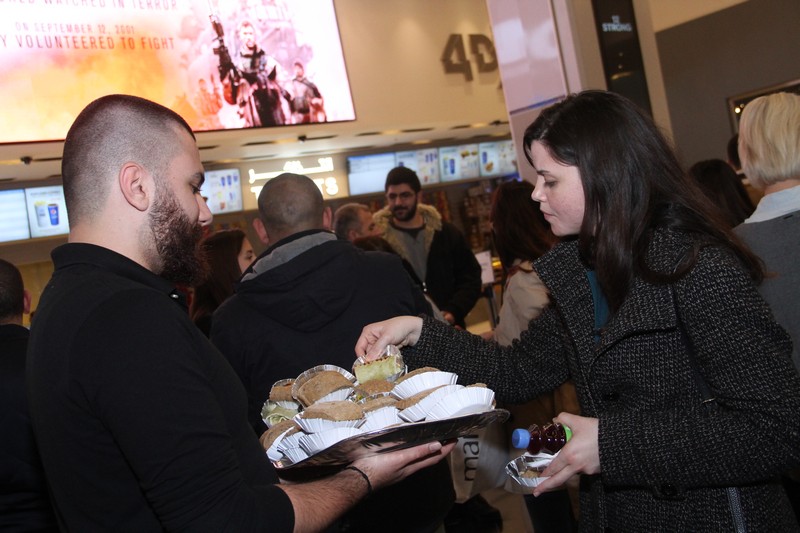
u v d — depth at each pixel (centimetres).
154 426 108
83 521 116
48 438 116
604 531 147
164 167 131
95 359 110
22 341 193
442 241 468
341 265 208
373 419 135
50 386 113
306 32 644
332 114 654
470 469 264
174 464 108
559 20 430
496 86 792
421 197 873
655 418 131
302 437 133
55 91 511
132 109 130
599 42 434
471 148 892
